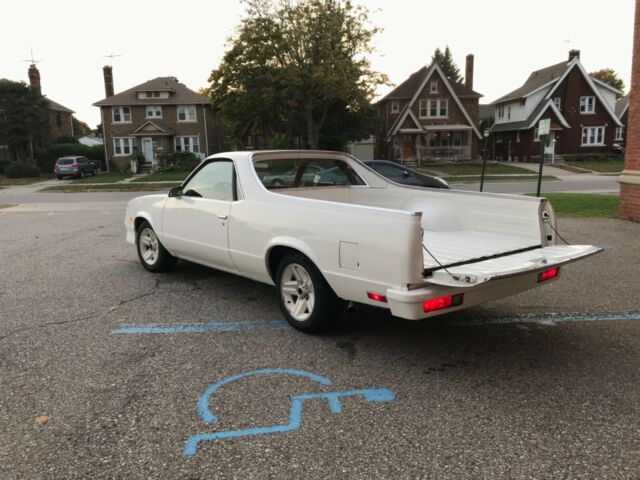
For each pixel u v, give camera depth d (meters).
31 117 41.47
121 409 3.28
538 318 4.93
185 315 5.09
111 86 51.22
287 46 33.41
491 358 4.04
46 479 2.60
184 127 44.44
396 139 44.56
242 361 4.00
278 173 5.56
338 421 3.12
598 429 3.00
